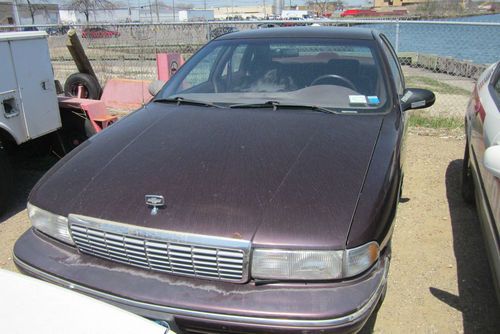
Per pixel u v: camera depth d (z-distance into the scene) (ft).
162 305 6.78
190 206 7.23
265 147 8.60
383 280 7.13
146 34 32.78
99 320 5.64
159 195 7.46
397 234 12.67
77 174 8.46
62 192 8.12
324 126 9.43
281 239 6.70
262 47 12.26
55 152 17.58
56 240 8.02
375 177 7.81
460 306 9.77
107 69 32.71
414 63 48.91
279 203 7.16
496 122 9.97
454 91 34.06
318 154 8.32
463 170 14.17
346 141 8.84
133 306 6.91
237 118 9.96
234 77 11.74
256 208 7.10
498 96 11.18
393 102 10.55
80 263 7.59
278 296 6.64
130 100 25.81
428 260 11.44
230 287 6.83
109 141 9.46
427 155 19.03
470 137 12.98
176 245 6.93
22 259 7.91
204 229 6.89
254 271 6.77
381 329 9.15
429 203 14.55
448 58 44.14
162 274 7.16
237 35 13.08
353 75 11.15
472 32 46.62
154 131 9.63
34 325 5.48
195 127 9.64
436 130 22.58
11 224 13.73
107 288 7.09
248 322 6.51
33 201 8.26
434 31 47.19
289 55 11.94
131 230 7.14
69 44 22.06
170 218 7.11
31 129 14.60
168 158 8.46
